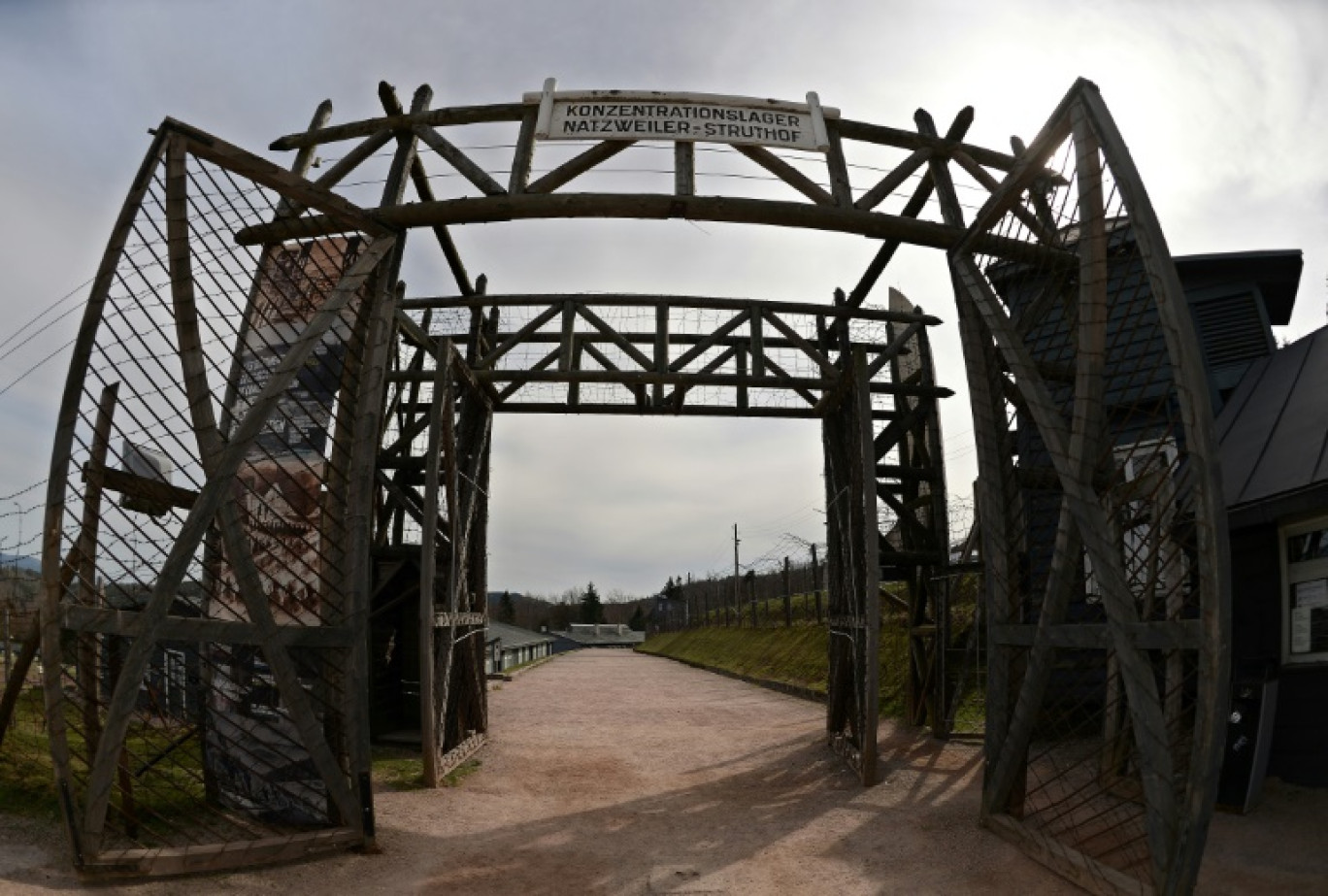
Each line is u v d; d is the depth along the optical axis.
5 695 6.19
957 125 7.45
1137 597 7.11
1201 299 10.13
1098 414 5.02
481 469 10.30
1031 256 6.70
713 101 7.09
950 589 10.62
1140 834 5.39
